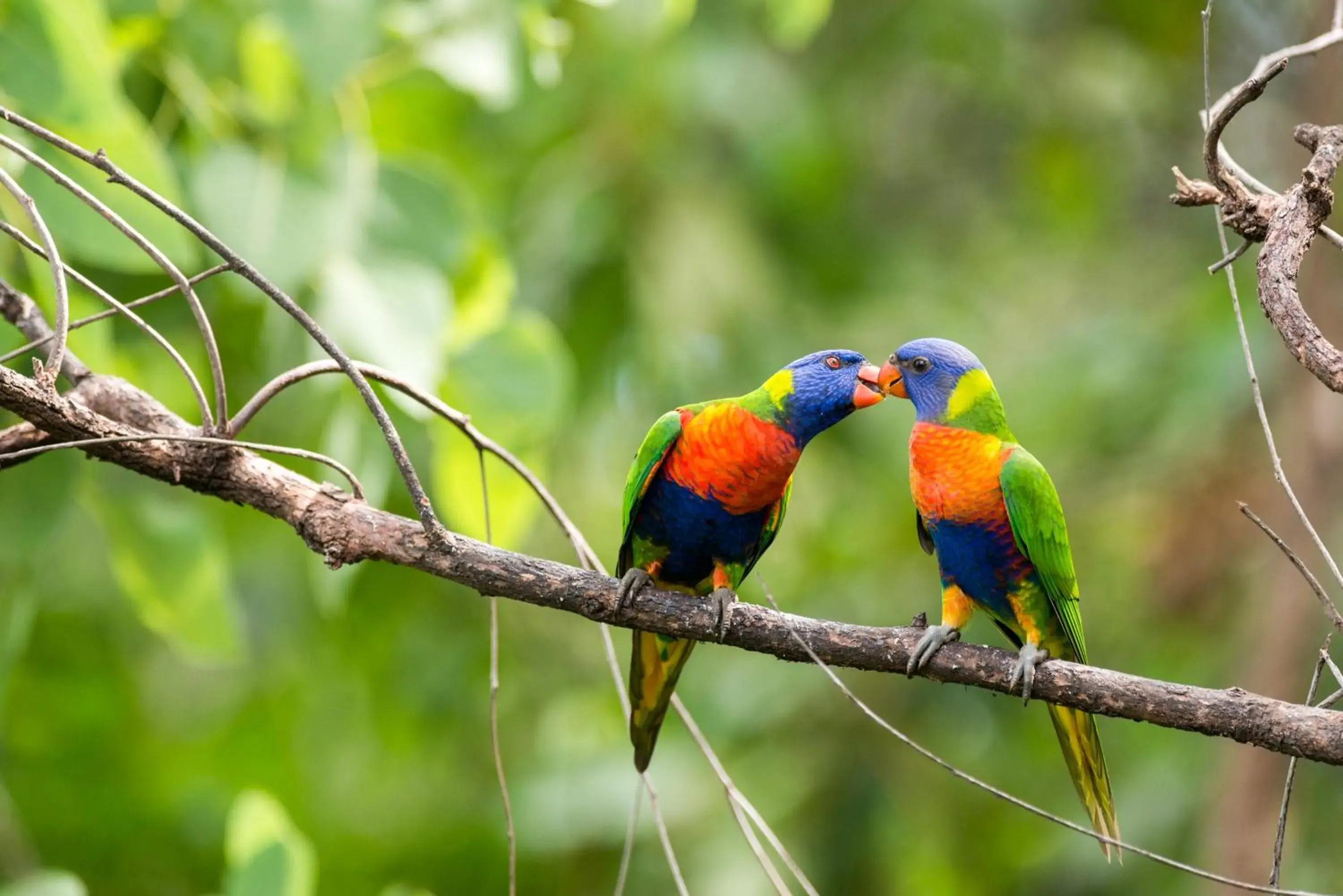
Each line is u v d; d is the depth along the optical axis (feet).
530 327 23.89
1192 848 35.99
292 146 21.76
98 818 36.91
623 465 37.17
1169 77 44.93
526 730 40.24
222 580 23.49
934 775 36.22
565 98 34.94
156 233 19.60
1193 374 36.11
